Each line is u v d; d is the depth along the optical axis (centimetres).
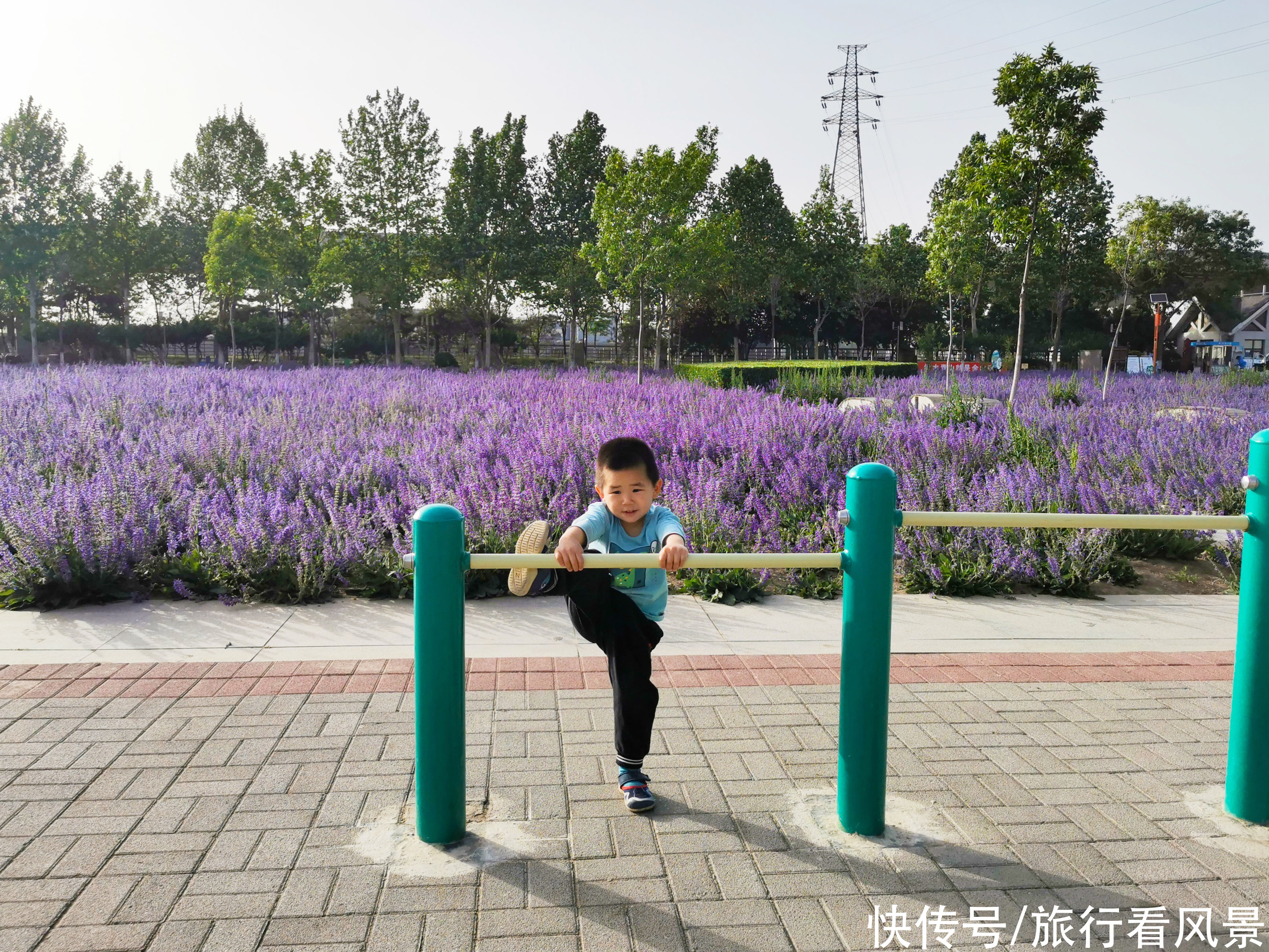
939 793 343
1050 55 1898
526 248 4334
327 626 551
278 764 359
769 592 646
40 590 586
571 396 1506
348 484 779
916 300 6281
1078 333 6075
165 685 445
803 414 1084
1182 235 5300
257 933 254
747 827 314
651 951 248
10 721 399
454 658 292
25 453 873
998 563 654
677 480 823
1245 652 319
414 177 4009
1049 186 1938
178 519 688
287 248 4184
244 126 4897
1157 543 777
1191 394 2036
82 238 4344
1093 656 514
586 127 4584
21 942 248
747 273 4997
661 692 445
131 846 297
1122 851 303
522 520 688
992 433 1023
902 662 499
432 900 270
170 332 5322
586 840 305
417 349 6103
